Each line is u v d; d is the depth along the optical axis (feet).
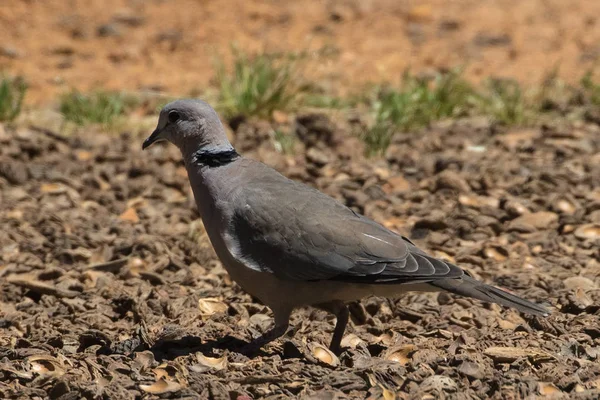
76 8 95.04
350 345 38.60
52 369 35.29
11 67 82.79
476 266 47.39
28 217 54.03
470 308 41.75
